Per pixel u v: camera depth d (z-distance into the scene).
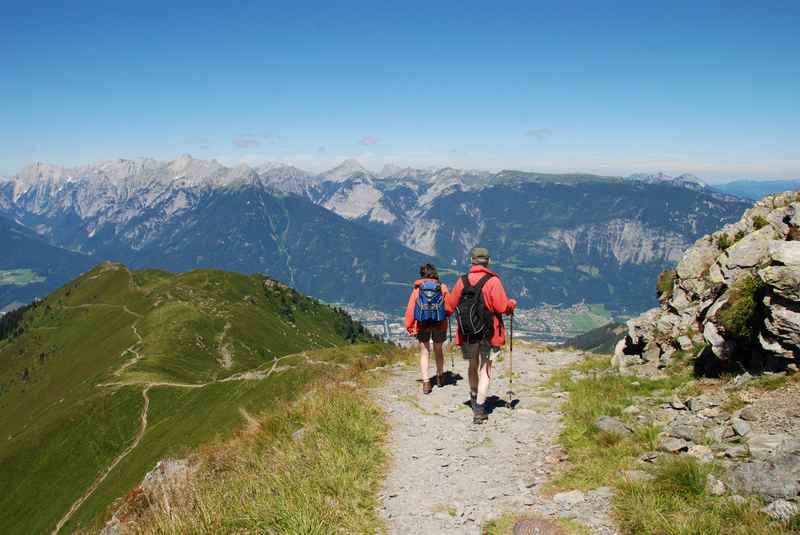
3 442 137.25
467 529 7.10
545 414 11.96
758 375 10.80
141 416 116.81
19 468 113.00
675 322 16.14
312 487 8.16
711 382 11.84
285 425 12.08
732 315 11.45
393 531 7.19
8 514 100.88
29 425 135.50
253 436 12.16
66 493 98.75
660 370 14.48
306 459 9.41
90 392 135.12
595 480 8.00
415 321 14.48
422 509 7.78
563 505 7.39
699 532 5.92
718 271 15.45
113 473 93.31
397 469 9.42
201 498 8.13
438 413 12.66
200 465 11.90
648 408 11.19
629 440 9.23
